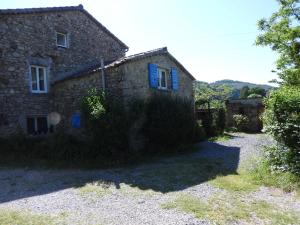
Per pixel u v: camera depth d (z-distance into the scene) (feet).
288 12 38.70
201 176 25.21
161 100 38.70
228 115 78.07
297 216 16.02
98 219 16.24
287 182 21.27
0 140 37.45
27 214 17.15
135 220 15.96
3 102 39.17
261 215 16.21
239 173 25.93
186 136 43.11
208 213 16.62
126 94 37.06
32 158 34.86
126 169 29.17
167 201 18.94
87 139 36.99
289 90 25.61
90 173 27.84
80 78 40.91
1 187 23.34
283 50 39.42
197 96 79.05
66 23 48.29
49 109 44.34
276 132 24.52
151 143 38.45
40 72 44.60
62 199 20.01
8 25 40.06
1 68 39.11
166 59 46.80
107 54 56.49
